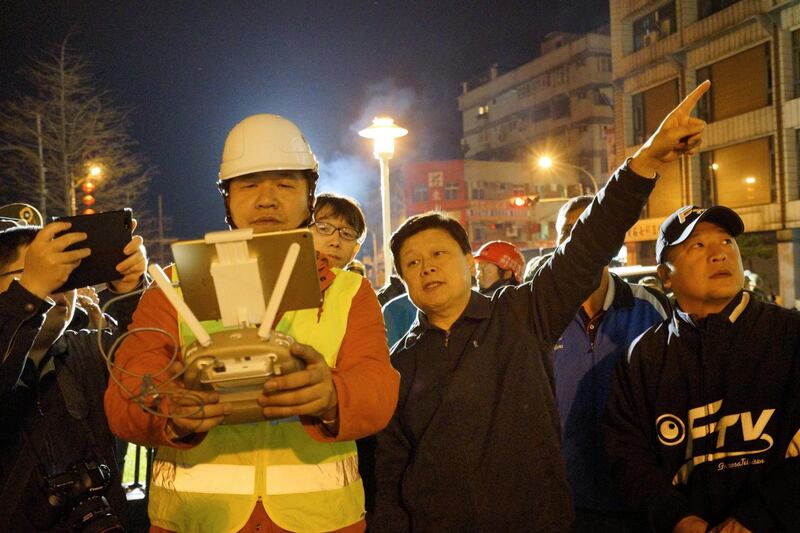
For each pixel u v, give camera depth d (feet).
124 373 5.58
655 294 11.23
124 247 7.22
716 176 83.25
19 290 6.67
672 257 8.89
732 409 8.23
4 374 6.73
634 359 9.06
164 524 6.36
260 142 6.60
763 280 74.95
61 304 8.08
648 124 94.68
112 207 82.28
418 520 7.89
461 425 7.93
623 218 7.54
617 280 10.53
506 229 164.96
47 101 76.02
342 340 6.32
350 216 12.06
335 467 6.39
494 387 8.02
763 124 77.00
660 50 90.63
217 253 4.97
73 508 7.60
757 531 7.45
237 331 4.72
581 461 9.93
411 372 8.45
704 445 8.38
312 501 6.16
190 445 5.43
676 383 8.66
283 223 6.66
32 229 8.32
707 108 84.38
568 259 7.93
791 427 7.87
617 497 9.66
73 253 6.81
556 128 168.35
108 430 8.41
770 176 76.89
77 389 8.20
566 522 7.87
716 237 8.72
